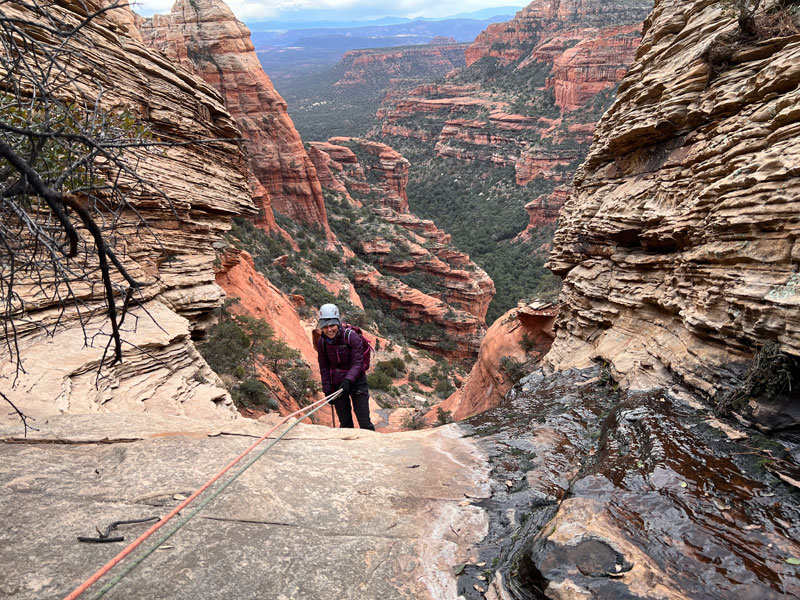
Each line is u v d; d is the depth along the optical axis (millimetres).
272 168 82562
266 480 3568
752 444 4102
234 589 2465
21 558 2432
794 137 5133
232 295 29406
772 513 3168
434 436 5438
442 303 79500
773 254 4945
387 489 3795
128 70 11938
